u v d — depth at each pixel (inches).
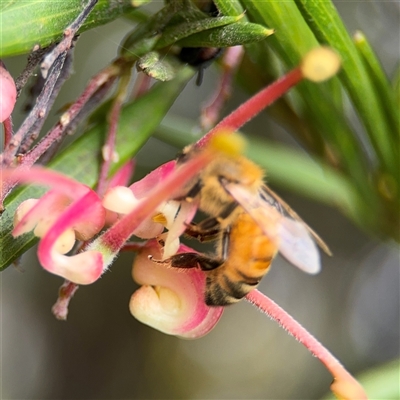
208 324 4.7
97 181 4.7
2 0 4.2
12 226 4.5
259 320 9.6
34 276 8.5
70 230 4.3
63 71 4.6
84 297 8.7
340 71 4.9
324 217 8.1
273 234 4.5
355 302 8.5
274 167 5.5
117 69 4.7
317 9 4.7
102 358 8.8
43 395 8.6
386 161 5.2
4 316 8.5
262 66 5.1
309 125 5.3
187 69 5.0
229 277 4.7
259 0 4.7
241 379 9.5
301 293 8.8
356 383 4.6
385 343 8.3
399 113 5.0
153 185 4.5
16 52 4.3
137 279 4.7
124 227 4.4
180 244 4.7
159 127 5.5
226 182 4.6
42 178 4.3
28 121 4.3
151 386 9.1
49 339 8.7
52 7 4.3
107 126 4.8
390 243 5.5
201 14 4.6
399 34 6.4
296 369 9.5
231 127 4.3
